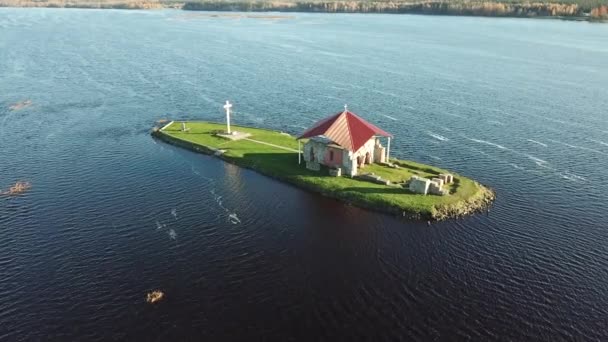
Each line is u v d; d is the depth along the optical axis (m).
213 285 44.78
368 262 48.53
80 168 70.94
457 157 77.31
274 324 40.06
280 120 96.62
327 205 59.91
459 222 55.97
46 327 39.22
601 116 100.62
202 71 144.88
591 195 63.97
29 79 130.38
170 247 50.69
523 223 56.09
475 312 41.50
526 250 50.56
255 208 59.22
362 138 66.44
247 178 67.56
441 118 98.56
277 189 64.25
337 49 195.75
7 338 37.94
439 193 60.50
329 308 42.00
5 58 161.50
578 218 57.62
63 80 129.88
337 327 39.81
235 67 152.38
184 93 117.38
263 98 113.50
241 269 47.28
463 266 47.81
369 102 110.75
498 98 114.94
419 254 49.81
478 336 38.88
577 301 42.94
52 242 51.25
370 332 39.28
